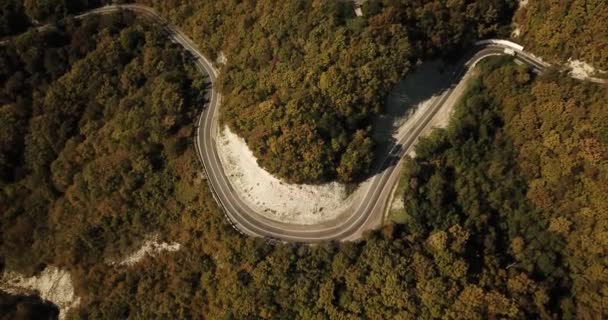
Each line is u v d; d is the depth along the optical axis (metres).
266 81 107.56
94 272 112.44
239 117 105.31
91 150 119.12
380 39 100.06
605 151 91.31
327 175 100.94
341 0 108.38
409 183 98.56
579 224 92.81
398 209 100.38
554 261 93.12
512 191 98.38
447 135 102.81
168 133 113.81
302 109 99.00
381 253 92.06
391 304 89.06
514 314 86.25
